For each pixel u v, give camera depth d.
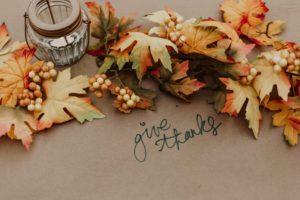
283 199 0.74
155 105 0.77
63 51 0.76
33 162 0.73
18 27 0.80
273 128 0.77
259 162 0.75
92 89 0.74
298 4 0.84
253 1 0.82
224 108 0.74
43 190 0.72
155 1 0.83
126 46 0.74
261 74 0.76
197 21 0.78
